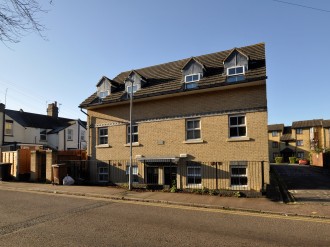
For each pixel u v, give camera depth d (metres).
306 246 6.11
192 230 7.26
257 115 14.29
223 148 14.86
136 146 17.45
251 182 14.01
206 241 6.38
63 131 36.84
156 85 17.88
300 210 9.51
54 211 9.36
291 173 23.91
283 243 6.29
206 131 15.41
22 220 8.12
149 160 16.02
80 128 39.44
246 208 9.88
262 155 13.98
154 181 16.59
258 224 7.94
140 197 12.03
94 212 9.30
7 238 6.48
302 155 54.53
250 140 14.27
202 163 15.26
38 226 7.51
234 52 15.51
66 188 14.52
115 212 9.35
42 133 36.62
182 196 12.25
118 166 17.86
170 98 16.72
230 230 7.30
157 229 7.32
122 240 6.39
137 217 8.66
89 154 19.30
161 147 16.59
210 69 16.86
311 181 17.89
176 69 19.00
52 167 16.97
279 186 15.17
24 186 15.38
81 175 18.53
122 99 17.77
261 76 13.77
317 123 54.53
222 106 15.16
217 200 11.36
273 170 25.95
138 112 17.67
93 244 6.09
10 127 33.00
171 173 15.95
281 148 56.94
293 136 55.88
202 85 15.30
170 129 16.47
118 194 12.74
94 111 19.52
